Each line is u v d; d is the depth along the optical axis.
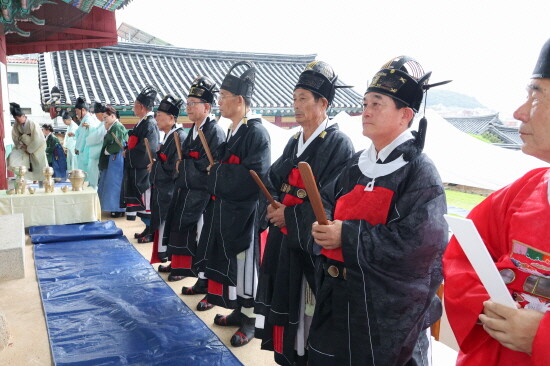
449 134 4.57
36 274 3.74
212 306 3.23
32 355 2.44
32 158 7.17
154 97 5.15
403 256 1.43
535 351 0.90
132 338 2.65
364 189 1.56
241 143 2.70
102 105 6.19
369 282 1.49
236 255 2.73
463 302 1.12
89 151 6.88
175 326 2.82
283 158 2.19
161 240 3.88
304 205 1.90
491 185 4.08
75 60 11.68
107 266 3.97
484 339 1.11
